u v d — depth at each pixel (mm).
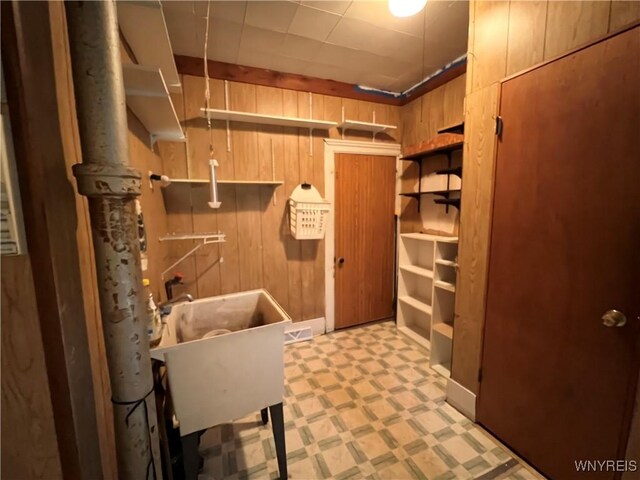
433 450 1545
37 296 602
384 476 1399
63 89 701
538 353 1366
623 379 1071
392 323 3279
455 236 2525
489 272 1599
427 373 2287
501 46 1455
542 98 1277
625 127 1019
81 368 717
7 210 557
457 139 2189
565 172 1212
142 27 1178
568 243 1217
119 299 701
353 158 2922
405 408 1878
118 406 734
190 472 1153
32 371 615
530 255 1374
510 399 1522
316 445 1583
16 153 560
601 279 1114
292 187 2697
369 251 3131
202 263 2445
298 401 1952
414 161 2949
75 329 698
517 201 1421
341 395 2016
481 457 1497
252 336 1191
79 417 696
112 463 881
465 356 1785
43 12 624
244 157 2488
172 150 2266
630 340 1046
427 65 2445
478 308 1677
